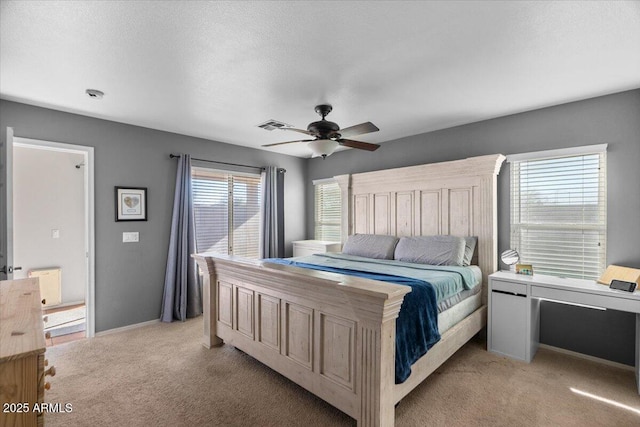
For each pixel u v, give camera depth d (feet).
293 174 18.53
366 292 5.52
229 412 6.97
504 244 11.53
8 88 8.98
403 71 7.97
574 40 6.54
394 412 6.37
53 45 6.70
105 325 11.82
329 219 18.08
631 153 9.06
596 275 9.70
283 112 11.05
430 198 13.10
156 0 5.29
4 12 5.55
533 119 10.80
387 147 15.10
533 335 9.70
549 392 7.79
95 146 11.63
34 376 2.93
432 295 7.69
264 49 6.90
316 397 7.55
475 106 10.50
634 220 9.02
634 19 5.81
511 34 6.33
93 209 11.55
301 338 7.27
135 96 9.62
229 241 15.83
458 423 6.59
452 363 9.36
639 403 7.36
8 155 8.38
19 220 14.32
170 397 7.54
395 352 6.12
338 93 9.36
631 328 9.03
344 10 5.58
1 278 8.45
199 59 7.34
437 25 6.03
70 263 15.52
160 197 13.30
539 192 10.83
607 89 9.09
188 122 12.26
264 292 8.33
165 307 13.07
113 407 7.15
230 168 15.70
